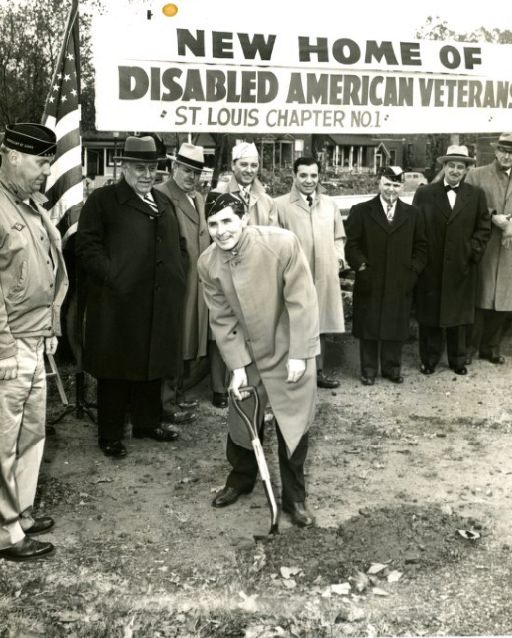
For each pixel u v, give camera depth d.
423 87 6.29
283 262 3.54
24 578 3.34
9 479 3.44
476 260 6.35
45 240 3.55
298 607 3.09
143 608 3.10
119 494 4.26
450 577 3.32
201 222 5.55
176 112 5.54
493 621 2.99
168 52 5.45
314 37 5.85
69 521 3.92
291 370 3.58
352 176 29.77
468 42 6.38
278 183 20.86
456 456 4.81
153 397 5.03
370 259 6.13
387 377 6.48
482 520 3.87
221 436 5.21
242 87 5.69
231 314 3.75
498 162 6.71
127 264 4.65
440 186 6.41
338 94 6.00
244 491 4.16
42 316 3.54
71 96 5.18
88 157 31.19
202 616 3.04
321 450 4.92
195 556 3.54
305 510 3.88
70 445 4.97
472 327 6.88
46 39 22.14
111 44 5.32
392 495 4.22
